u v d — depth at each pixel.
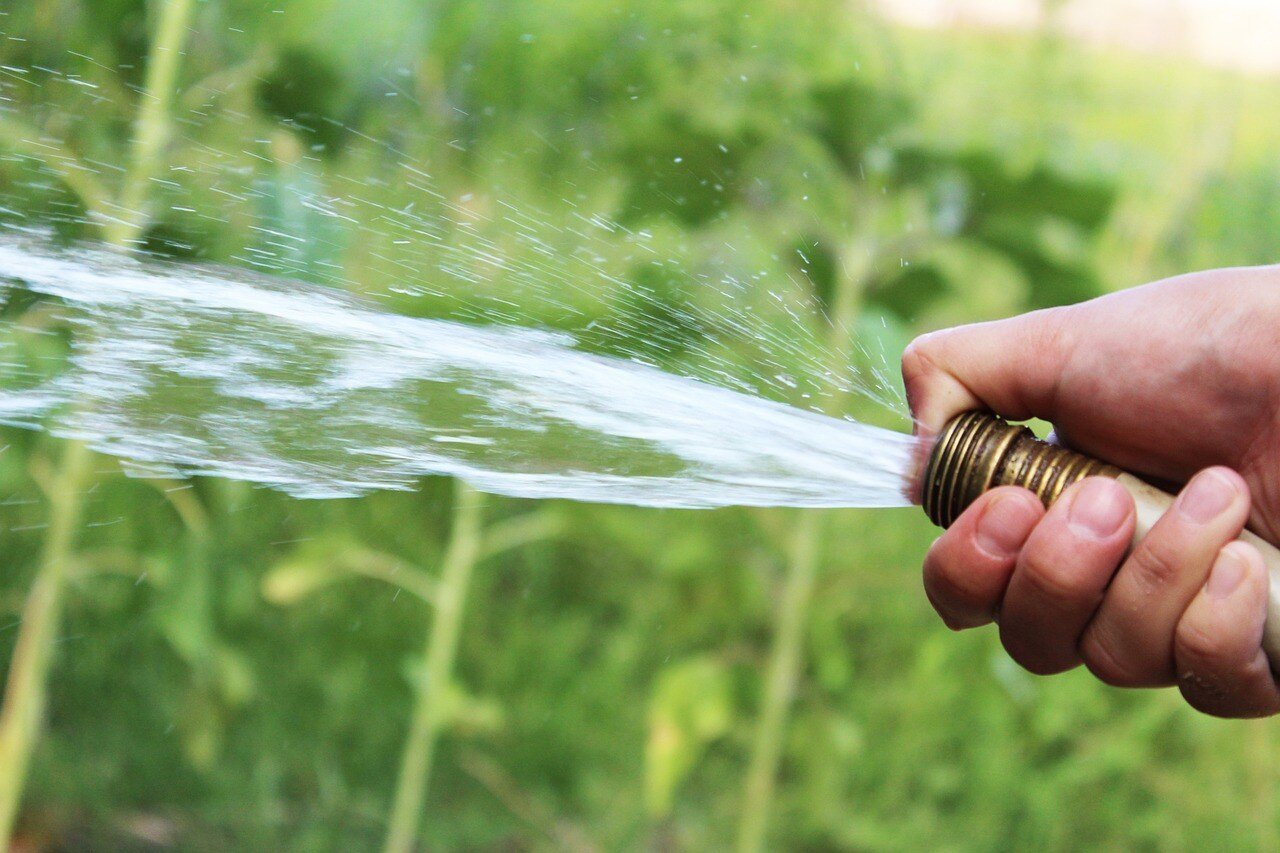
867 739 1.36
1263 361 0.80
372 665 1.38
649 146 1.24
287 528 1.36
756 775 1.15
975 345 0.82
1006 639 0.79
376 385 0.82
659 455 0.79
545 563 1.44
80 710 1.31
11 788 1.02
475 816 1.36
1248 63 2.08
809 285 1.19
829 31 1.53
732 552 1.37
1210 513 0.75
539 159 1.38
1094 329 0.81
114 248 0.96
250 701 1.34
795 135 1.21
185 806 1.33
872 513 1.46
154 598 1.28
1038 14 1.92
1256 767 1.40
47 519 1.27
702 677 1.14
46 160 0.99
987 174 1.13
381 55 1.16
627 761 1.39
